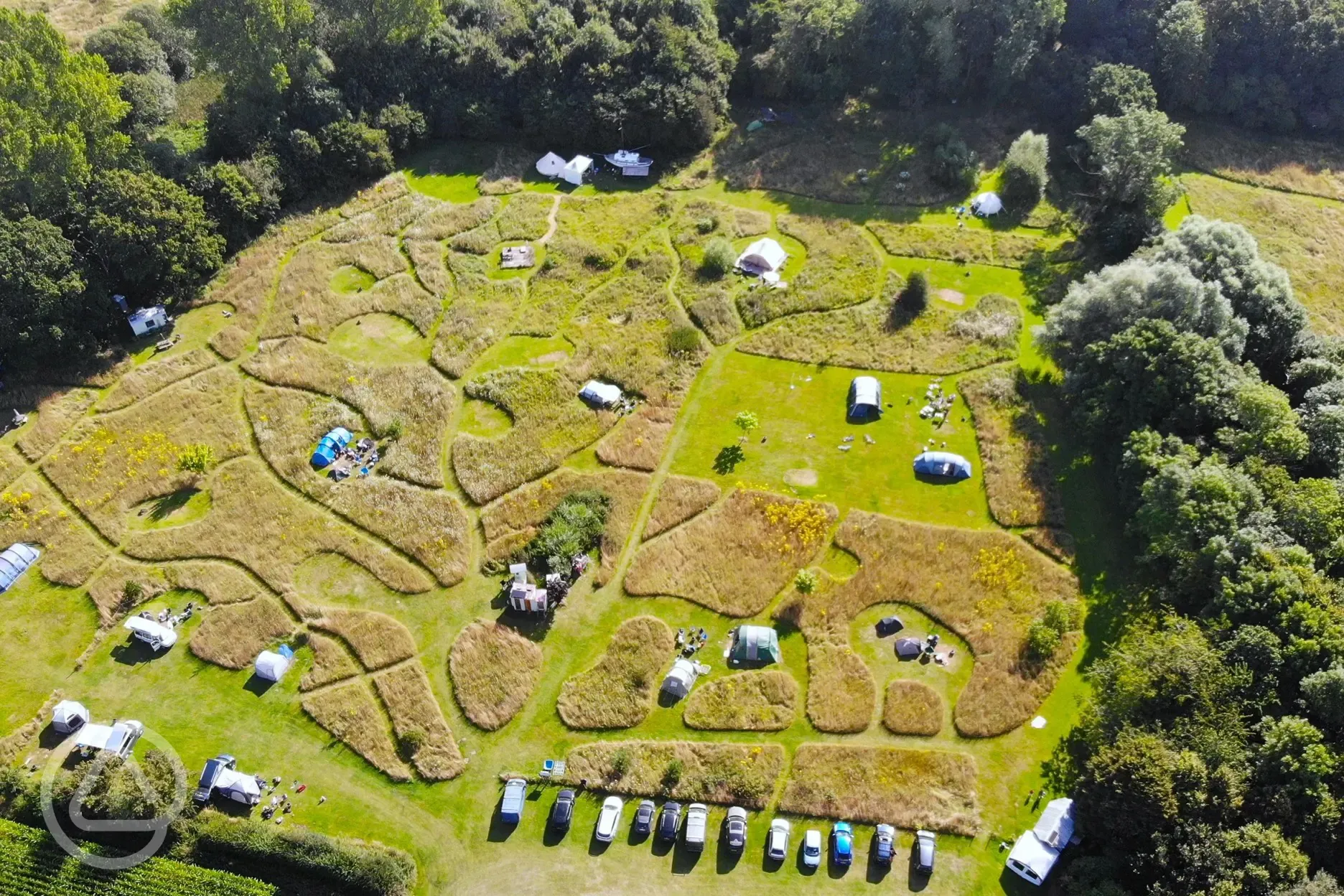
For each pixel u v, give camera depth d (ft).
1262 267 237.25
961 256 283.38
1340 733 158.51
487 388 247.09
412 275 284.00
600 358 254.06
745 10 355.97
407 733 183.93
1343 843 151.02
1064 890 160.86
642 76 326.44
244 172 292.81
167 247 263.49
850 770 177.58
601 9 348.38
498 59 333.62
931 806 172.55
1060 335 237.04
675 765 176.55
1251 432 202.28
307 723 187.62
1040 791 173.88
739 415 231.50
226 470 230.27
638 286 276.00
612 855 168.76
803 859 166.30
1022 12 317.63
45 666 195.93
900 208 303.68
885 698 187.62
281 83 301.43
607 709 186.39
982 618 197.88
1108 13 333.83
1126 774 158.20
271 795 177.17
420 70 335.26
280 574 209.67
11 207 254.06
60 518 219.82
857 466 228.02
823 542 212.64
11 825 169.37
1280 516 188.14
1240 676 166.20
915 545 210.59
